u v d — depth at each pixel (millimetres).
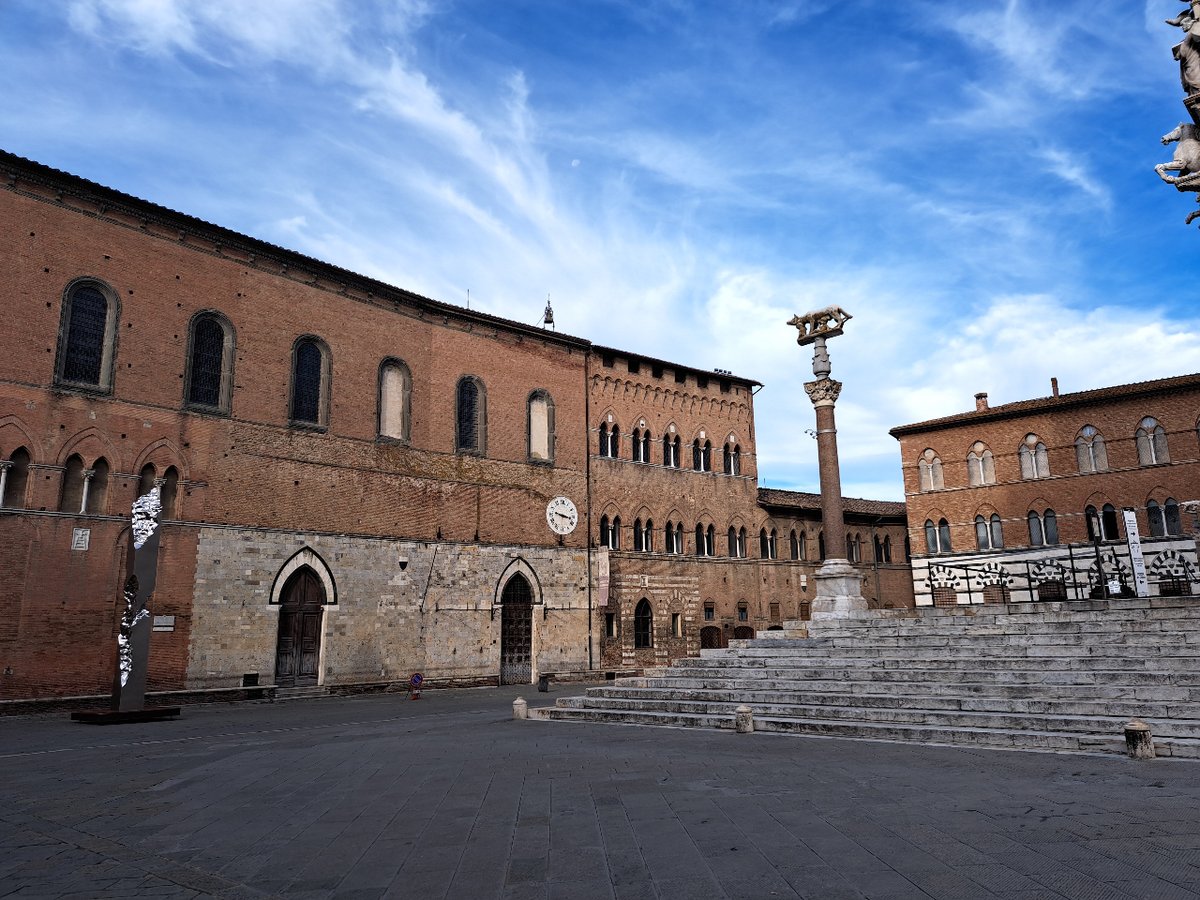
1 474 28078
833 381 32625
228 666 32625
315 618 36000
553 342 48469
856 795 11258
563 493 46969
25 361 29109
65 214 30766
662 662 49562
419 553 40031
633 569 49531
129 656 25906
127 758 17047
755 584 55688
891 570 63844
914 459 60281
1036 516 54969
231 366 34625
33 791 13281
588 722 22125
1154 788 11180
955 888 7309
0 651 27188
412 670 38719
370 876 8281
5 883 8266
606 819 10312
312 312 37906
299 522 35812
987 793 11141
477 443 43969
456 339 43812
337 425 37938
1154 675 17062
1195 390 50312
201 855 9258
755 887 7539
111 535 30219
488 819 10516
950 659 20469
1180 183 13367
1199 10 13211
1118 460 52312
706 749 16062
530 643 44062
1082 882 7340
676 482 52906
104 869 8734
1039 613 23875
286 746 18625
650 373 53094
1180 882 7258
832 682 20797
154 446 31891
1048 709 16750
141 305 32375
